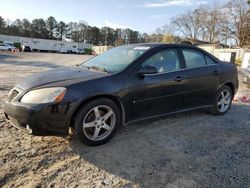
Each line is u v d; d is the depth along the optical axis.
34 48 73.06
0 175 2.92
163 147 3.81
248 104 6.73
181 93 4.56
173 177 3.04
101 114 3.76
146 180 2.97
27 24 101.56
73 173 3.05
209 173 3.15
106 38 112.75
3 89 7.54
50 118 3.32
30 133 3.42
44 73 4.11
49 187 2.77
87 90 3.50
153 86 4.13
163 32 80.75
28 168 3.10
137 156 3.51
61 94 3.37
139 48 4.50
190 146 3.89
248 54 17.23
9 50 47.66
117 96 3.78
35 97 3.38
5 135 3.98
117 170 3.14
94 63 4.62
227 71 5.45
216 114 5.45
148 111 4.20
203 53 5.14
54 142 3.80
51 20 106.88
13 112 3.41
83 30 112.06
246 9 54.28
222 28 58.50
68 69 4.34
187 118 5.20
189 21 75.81
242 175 3.13
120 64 4.15
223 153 3.70
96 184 2.86
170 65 4.49
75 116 3.51
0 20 93.62
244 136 4.38
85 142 3.62
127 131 4.36
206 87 5.00
